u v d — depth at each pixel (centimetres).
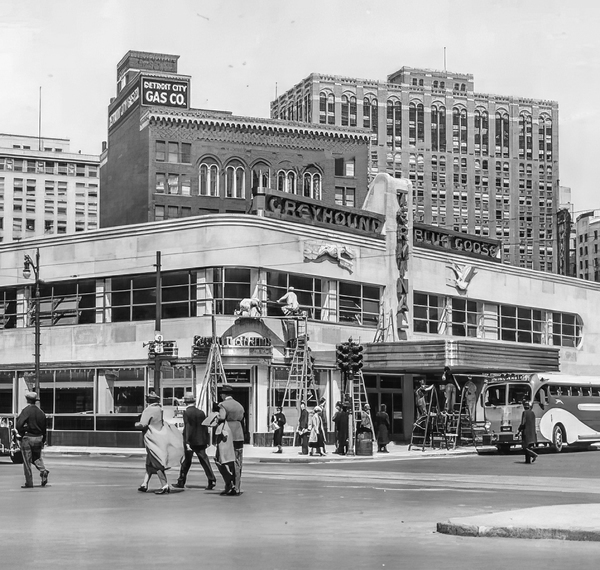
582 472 2950
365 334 5547
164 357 4812
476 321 6500
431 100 16688
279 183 9719
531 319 6956
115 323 5122
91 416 5066
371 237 5744
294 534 1395
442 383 5622
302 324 5050
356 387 5338
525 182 17188
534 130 17300
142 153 9519
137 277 5103
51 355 5312
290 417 4897
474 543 1297
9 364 5428
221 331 4803
